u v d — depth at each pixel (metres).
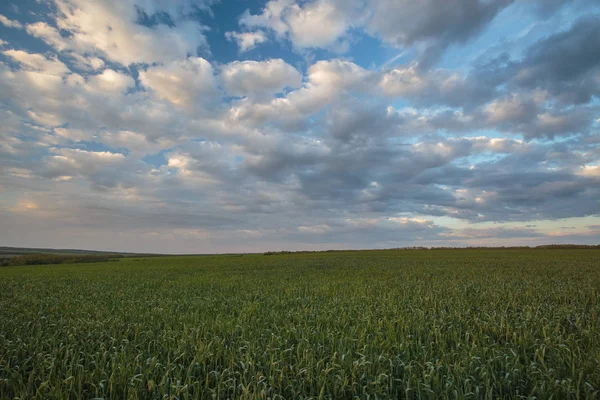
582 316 12.08
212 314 14.21
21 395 6.66
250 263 56.41
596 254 65.56
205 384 7.39
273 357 8.27
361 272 34.53
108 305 17.16
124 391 6.95
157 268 48.56
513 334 9.89
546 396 6.58
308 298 17.62
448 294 18.34
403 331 10.74
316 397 6.89
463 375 7.33
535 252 77.94
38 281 31.06
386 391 6.98
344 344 9.44
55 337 10.39
